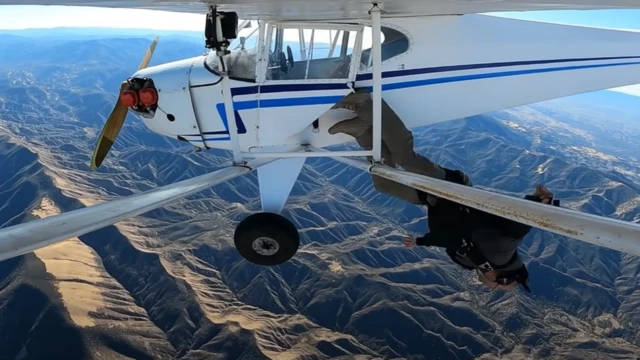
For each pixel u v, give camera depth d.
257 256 6.31
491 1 4.42
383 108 6.20
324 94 6.43
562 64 6.77
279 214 6.39
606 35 6.82
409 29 6.36
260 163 6.47
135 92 6.62
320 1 4.91
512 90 6.75
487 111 6.80
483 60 6.59
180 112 6.70
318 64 6.41
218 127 6.74
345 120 6.39
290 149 6.90
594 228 2.21
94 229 3.15
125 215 3.63
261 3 4.95
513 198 3.00
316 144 6.93
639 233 2.02
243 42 6.52
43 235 2.77
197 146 7.00
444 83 6.59
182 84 6.58
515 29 6.70
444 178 6.28
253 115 6.54
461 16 6.55
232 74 6.48
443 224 5.01
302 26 6.17
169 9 5.61
